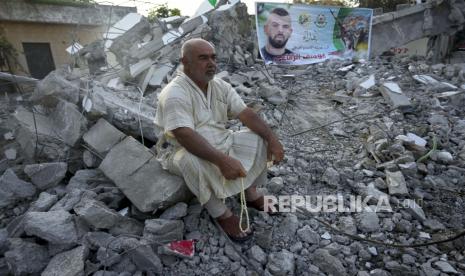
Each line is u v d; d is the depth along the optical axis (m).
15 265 1.89
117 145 2.63
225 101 2.29
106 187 2.49
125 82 5.22
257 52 8.45
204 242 2.16
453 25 9.68
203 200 2.04
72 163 2.95
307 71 7.30
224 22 7.38
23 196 2.61
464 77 5.87
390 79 5.84
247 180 2.20
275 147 2.25
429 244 2.21
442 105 4.71
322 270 2.04
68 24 10.58
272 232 2.28
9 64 9.44
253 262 2.05
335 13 8.25
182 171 2.03
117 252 1.97
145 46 5.49
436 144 3.44
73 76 3.86
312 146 3.66
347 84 5.70
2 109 4.62
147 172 2.37
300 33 8.23
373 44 9.34
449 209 2.60
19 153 3.29
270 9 7.96
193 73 2.07
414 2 11.30
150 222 2.05
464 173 3.03
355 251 2.18
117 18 11.09
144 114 3.36
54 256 1.95
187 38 6.26
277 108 4.80
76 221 2.07
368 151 3.33
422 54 11.41
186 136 1.92
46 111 3.34
